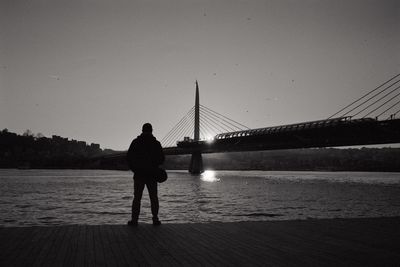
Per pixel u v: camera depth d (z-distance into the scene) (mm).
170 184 100750
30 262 6840
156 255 7379
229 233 9570
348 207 43469
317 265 6719
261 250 7812
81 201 50250
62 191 71375
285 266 6656
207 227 10438
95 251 7676
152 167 10711
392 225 10773
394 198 57000
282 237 9117
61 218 33312
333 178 163625
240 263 6832
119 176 170625
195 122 163750
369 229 10180
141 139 10820
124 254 7445
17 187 84250
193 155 179625
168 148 157750
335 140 85125
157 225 10742
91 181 117000
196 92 166125
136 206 10766
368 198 57000
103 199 53531
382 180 140000
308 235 9344
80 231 9773
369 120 75188
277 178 159000
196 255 7398
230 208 41281
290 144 97000
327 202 50000
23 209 40469
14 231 9727
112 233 9539
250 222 11320
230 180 131500
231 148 121562
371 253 7582
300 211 39094
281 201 51250
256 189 80312
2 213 36750
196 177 155125
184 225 10789
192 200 51719
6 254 7395
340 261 6984
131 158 10719
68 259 7051
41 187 84500
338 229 10156
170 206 42750
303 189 81188
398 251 7742
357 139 80188
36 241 8555
